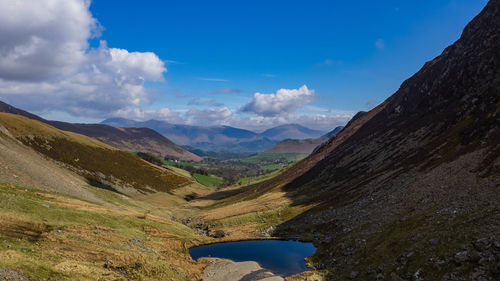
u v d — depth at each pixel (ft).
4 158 256.52
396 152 362.53
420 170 241.55
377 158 394.11
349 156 489.67
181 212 495.82
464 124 275.59
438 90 440.86
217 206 547.49
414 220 159.53
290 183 521.65
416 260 121.29
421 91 501.97
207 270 192.54
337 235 217.36
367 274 135.95
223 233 303.27
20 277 86.53
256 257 214.90
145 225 248.52
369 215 213.87
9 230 134.00
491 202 130.21
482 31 413.39
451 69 438.81
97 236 172.76
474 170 173.37
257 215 357.41
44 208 185.37
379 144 451.12
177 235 263.08
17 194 194.70
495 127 207.92
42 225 157.38
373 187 279.69
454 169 192.85
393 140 422.82
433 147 281.13
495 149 176.86
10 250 104.78
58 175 307.58
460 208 142.10
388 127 504.02
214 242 265.34
